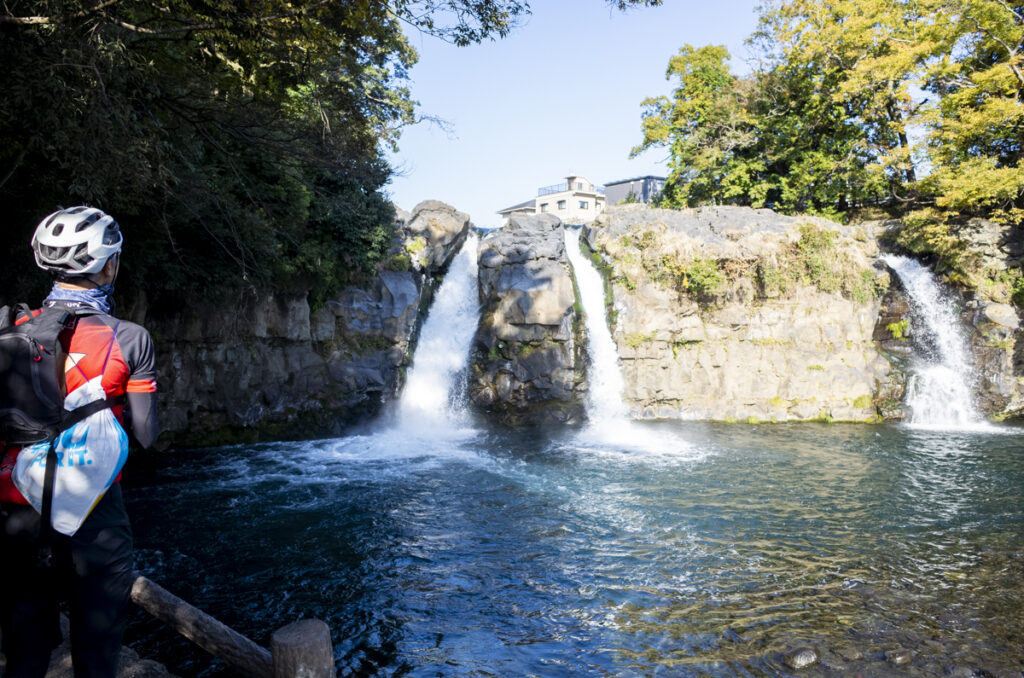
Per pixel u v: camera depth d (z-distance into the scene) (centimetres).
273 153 1226
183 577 809
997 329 2117
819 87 2819
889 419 2050
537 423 1964
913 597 744
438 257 2214
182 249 1383
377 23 958
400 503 1138
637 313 2112
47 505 200
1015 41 2475
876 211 2845
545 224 2148
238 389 1642
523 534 976
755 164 2864
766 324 2097
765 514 1070
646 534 971
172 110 994
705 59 3092
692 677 578
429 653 625
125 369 215
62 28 674
